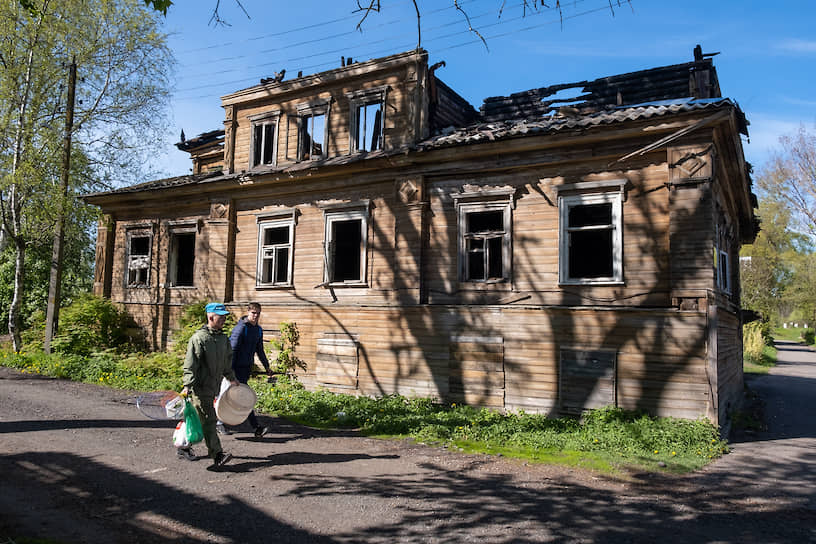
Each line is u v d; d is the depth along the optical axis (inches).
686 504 219.3
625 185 403.5
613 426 341.1
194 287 627.2
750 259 1964.8
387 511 197.6
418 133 506.3
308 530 176.2
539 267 429.7
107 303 663.1
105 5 660.1
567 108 515.2
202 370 243.0
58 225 639.8
